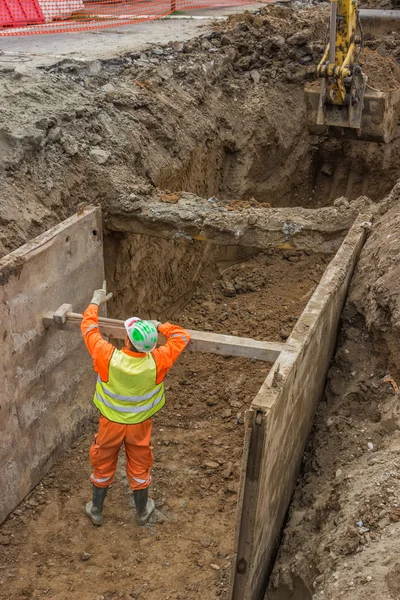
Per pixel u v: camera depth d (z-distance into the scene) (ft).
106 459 16.38
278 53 33.04
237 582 12.91
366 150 33.30
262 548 13.41
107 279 21.94
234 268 30.58
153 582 15.92
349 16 24.90
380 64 29.40
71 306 18.51
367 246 18.94
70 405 19.98
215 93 29.96
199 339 15.87
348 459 14.99
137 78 26.73
